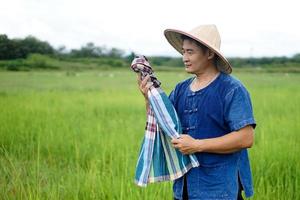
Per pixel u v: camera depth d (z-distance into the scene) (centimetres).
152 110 354
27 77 4088
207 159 340
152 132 354
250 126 331
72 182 577
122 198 518
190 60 343
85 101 1644
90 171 581
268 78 4788
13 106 1302
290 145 724
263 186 552
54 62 6894
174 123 344
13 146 833
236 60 10306
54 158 755
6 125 955
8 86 2717
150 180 351
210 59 344
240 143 329
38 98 1669
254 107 1483
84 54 8644
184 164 344
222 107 337
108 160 738
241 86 336
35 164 654
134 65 354
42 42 6681
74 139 866
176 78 4397
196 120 344
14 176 584
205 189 341
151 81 352
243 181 349
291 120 1092
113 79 4081
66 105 1475
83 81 3606
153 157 353
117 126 1046
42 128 979
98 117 1243
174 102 363
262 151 693
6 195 527
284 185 604
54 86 2800
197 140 331
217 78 344
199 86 349
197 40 333
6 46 5269
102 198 538
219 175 338
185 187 353
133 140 848
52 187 549
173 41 370
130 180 563
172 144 339
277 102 1620
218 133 341
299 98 1795
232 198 338
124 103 1590
